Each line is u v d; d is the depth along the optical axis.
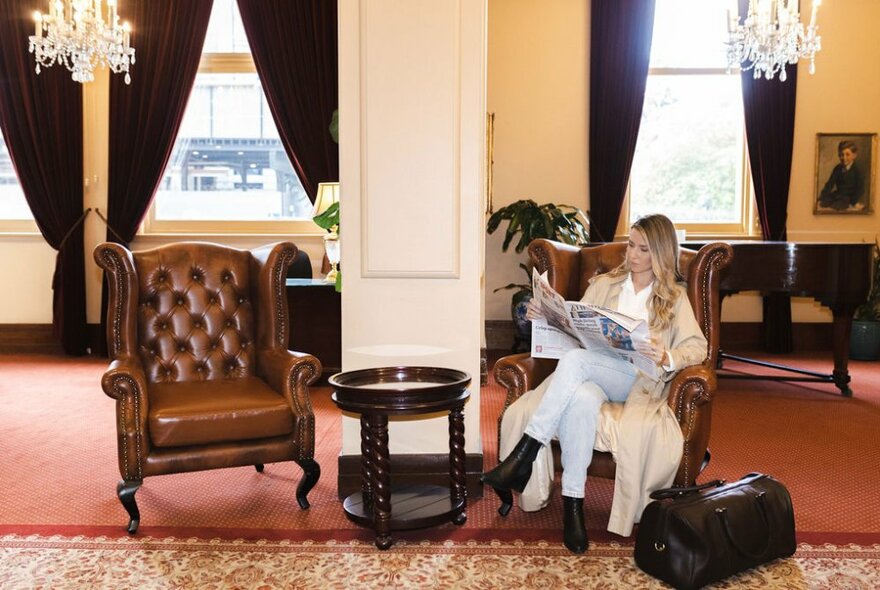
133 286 3.04
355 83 3.04
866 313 6.54
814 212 6.87
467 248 3.08
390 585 2.28
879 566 2.41
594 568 2.40
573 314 2.52
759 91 6.71
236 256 3.43
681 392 2.59
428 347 3.11
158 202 6.93
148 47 6.52
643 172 7.03
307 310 5.18
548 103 6.85
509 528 2.74
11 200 6.88
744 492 2.39
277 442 2.89
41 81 6.52
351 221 3.08
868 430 4.15
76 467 3.47
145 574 2.35
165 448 2.75
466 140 3.05
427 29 3.01
